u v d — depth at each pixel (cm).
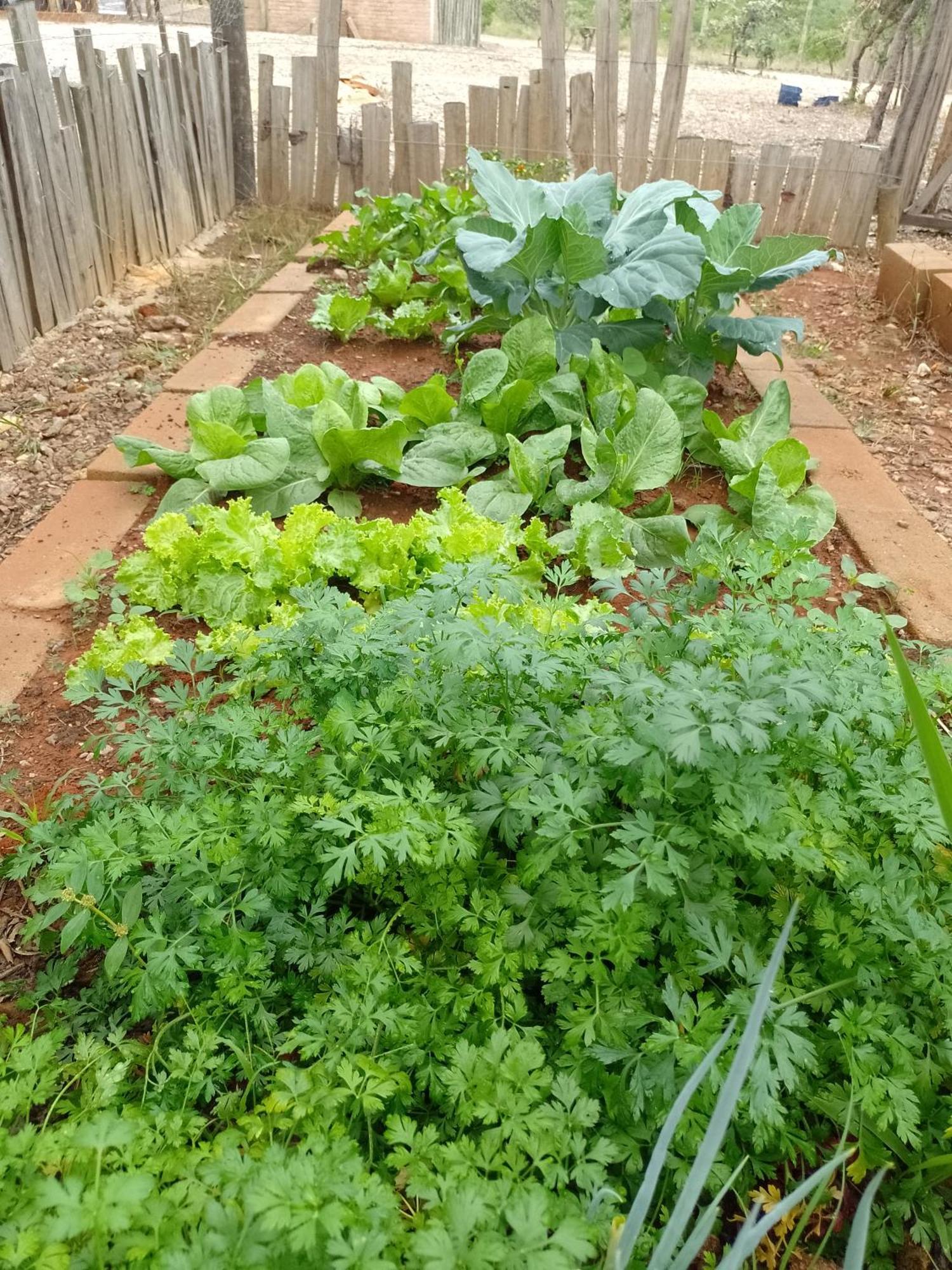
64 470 375
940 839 163
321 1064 149
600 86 677
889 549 334
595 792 164
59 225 472
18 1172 132
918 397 464
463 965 167
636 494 368
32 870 212
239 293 550
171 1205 124
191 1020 172
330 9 649
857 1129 154
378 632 190
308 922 176
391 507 355
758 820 153
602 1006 156
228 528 291
